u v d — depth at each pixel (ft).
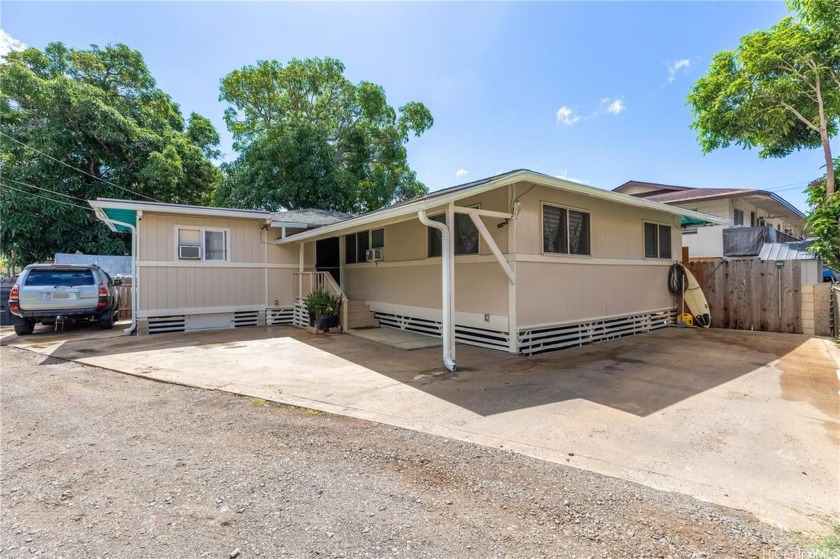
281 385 15.79
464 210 18.90
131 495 7.95
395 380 16.44
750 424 11.41
